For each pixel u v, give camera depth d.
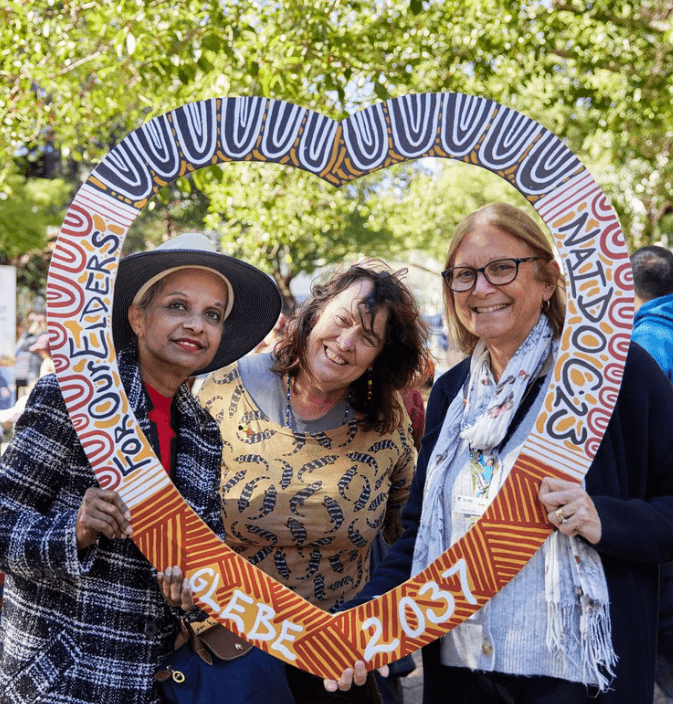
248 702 2.21
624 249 2.20
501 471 2.31
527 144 2.22
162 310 2.31
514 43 6.83
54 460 2.19
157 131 2.26
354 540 2.78
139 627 2.19
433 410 2.63
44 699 2.07
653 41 7.67
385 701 2.98
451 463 2.42
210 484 2.38
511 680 2.27
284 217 9.02
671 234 15.22
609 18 7.31
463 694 2.36
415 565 2.41
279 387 2.85
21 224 16.61
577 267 2.21
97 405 2.21
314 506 2.72
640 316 3.84
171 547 2.21
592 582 2.16
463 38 6.93
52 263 2.23
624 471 2.25
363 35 6.36
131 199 2.26
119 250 2.25
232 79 6.87
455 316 2.58
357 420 2.82
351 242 22.70
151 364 2.36
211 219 8.84
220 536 2.39
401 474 2.97
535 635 2.21
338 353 2.65
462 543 2.24
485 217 2.35
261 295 2.59
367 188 14.20
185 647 2.26
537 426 2.22
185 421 2.41
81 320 2.23
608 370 2.19
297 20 6.31
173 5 6.04
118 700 2.11
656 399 2.28
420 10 5.80
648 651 2.21
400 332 2.74
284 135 2.26
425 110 2.24
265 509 2.72
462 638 2.30
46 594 2.15
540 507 2.21
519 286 2.30
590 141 10.82
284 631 2.26
